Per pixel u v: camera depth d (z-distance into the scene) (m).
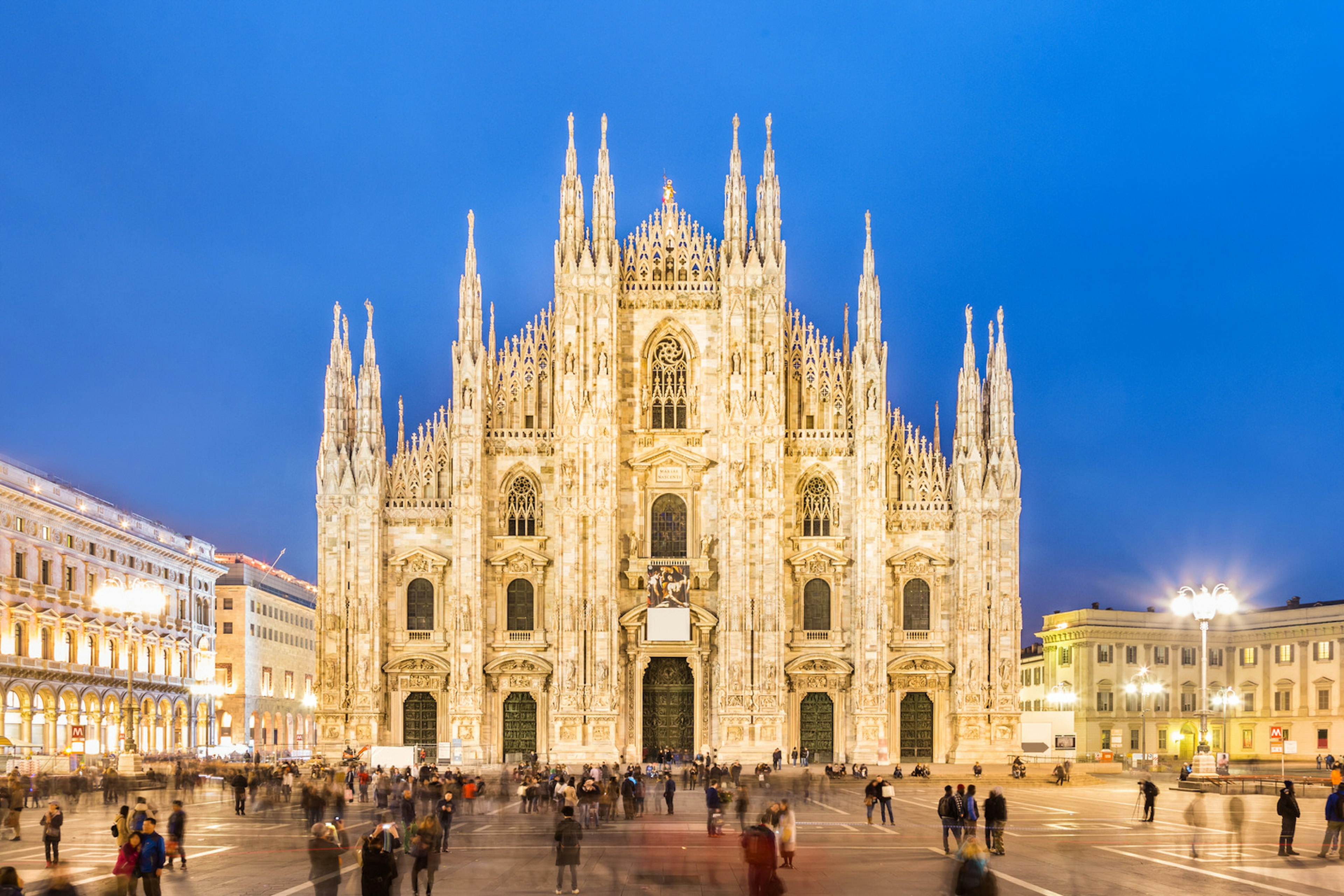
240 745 158.00
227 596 175.62
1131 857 50.62
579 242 111.00
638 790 71.88
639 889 41.75
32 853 53.16
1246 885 42.72
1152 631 158.12
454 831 62.25
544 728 108.44
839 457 111.56
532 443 111.00
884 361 110.62
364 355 110.31
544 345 112.75
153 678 138.75
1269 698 153.00
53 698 117.25
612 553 107.75
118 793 83.38
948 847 51.97
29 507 114.75
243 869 47.38
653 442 111.06
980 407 111.88
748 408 109.00
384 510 110.19
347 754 101.06
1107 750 140.88
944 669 109.06
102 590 98.69
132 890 34.81
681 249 113.25
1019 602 109.31
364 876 31.61
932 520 111.00
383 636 108.94
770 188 111.75
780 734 106.75
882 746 106.94
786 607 110.00
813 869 46.91
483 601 108.81
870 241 111.88
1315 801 82.75
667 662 110.38
